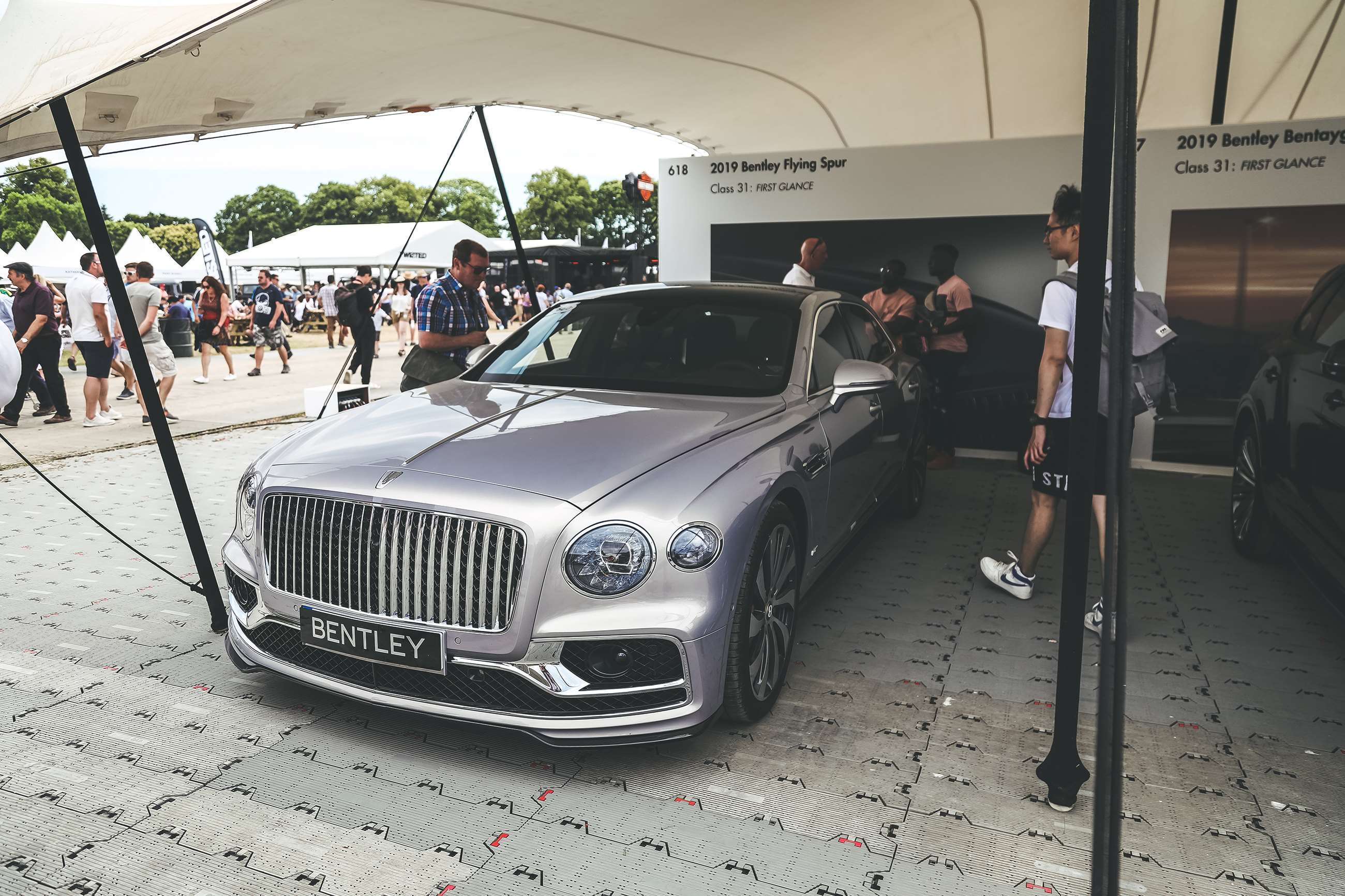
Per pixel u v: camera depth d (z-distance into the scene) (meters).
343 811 2.55
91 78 2.96
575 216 98.25
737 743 2.97
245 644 3.07
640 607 2.60
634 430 3.10
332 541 2.77
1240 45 6.70
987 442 7.98
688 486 2.76
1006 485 6.91
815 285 8.20
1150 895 2.22
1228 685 3.46
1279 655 3.74
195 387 13.41
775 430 3.28
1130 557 5.05
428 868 2.30
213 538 5.39
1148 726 3.13
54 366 9.70
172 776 2.72
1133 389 3.66
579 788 2.68
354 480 2.78
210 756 2.84
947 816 2.56
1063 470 4.04
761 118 8.25
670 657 2.65
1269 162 6.82
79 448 8.21
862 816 2.55
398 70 4.85
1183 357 7.22
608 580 2.58
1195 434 7.30
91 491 6.57
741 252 8.49
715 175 8.44
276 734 2.98
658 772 2.78
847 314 4.63
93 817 2.50
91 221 3.50
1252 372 7.09
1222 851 2.41
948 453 7.52
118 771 2.74
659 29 5.15
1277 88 7.41
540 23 4.59
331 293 22.81
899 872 2.30
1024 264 7.60
